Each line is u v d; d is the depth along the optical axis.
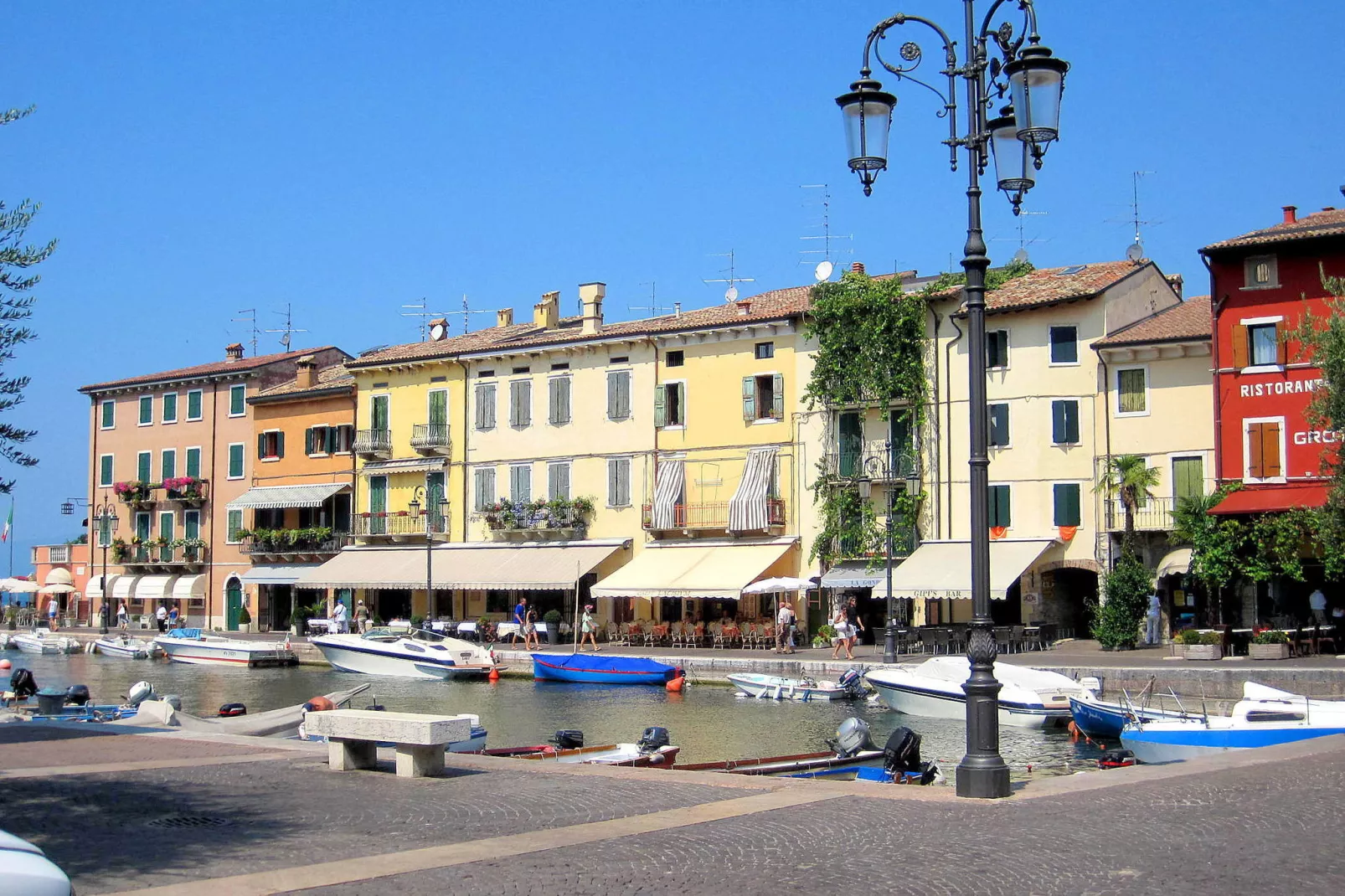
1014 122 16.05
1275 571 43.28
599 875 11.63
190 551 77.19
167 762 19.50
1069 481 49.81
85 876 11.95
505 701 43.41
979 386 15.76
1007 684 35.66
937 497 52.47
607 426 61.56
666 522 58.59
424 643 52.91
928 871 11.62
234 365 78.00
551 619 59.31
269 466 74.75
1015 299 50.88
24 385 14.53
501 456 64.94
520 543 63.22
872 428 54.38
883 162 15.96
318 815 15.00
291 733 29.03
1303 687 34.81
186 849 13.13
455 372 66.81
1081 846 12.49
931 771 22.78
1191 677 36.22
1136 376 48.94
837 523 54.00
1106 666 38.38
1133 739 26.88
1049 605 50.69
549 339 63.72
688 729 35.28
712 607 58.00
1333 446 41.97
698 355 59.22
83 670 58.62
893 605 52.41
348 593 69.69
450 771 18.66
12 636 74.12
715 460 58.38
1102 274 51.91
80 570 85.06
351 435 71.06
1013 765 28.53
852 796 15.70
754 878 11.49
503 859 12.32
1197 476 47.59
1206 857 11.95
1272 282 44.91
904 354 53.34
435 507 66.62
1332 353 37.03
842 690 41.47
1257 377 44.88
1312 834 12.84
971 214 15.86
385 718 18.05
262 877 11.68
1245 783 15.92
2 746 21.66
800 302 58.12
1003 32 15.73
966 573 49.00
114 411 82.81
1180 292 57.56
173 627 74.88
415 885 11.34
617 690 46.38
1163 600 47.97
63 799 16.12
